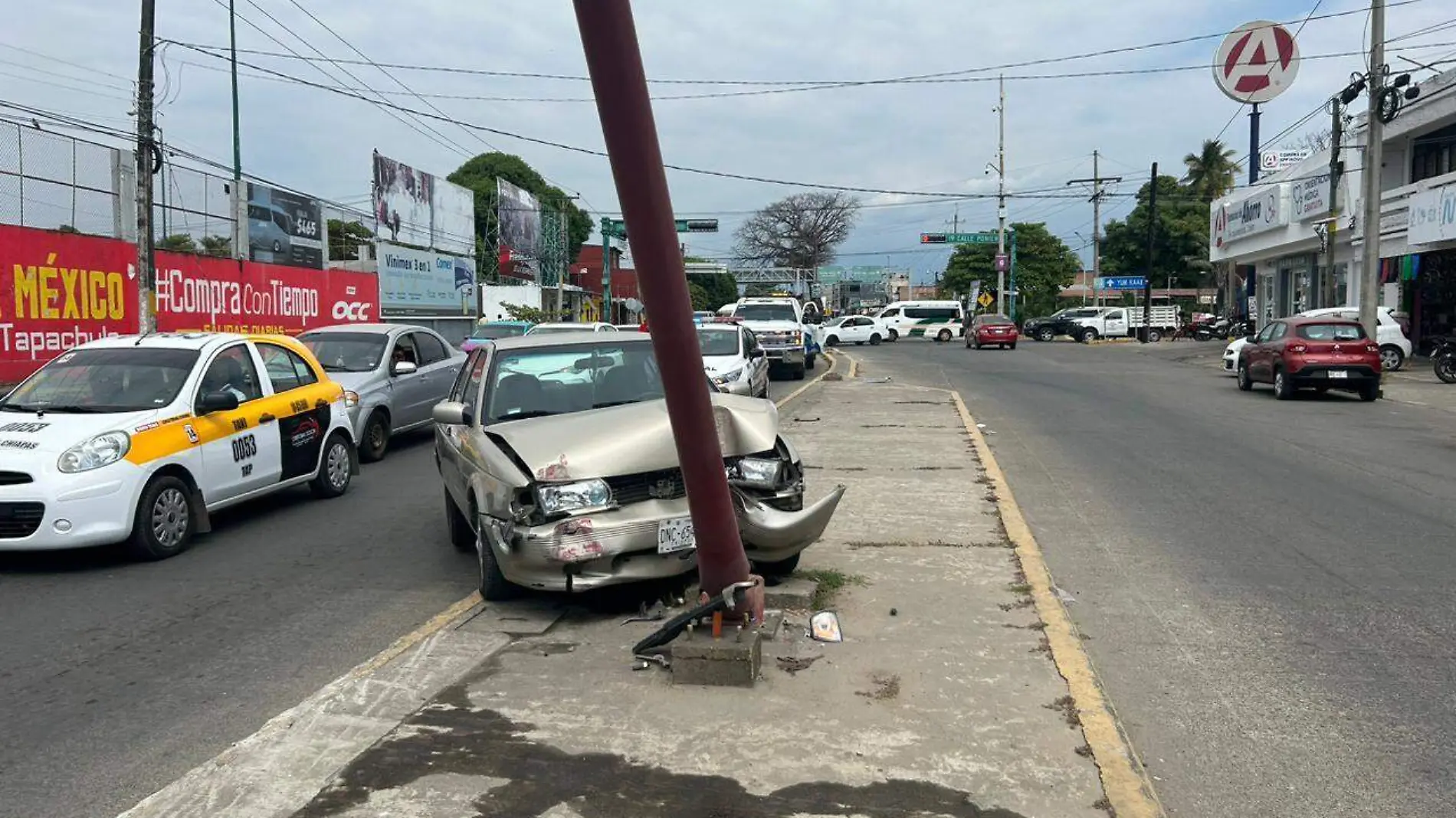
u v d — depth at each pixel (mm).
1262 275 43625
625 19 4168
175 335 9406
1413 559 7367
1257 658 5363
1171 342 50188
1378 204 23062
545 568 5664
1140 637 5695
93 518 7441
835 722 4328
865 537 7715
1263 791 3939
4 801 3984
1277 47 34719
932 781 3814
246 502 10273
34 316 16531
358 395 12516
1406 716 4621
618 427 6070
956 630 5551
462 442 6980
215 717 4809
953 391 21125
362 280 28391
